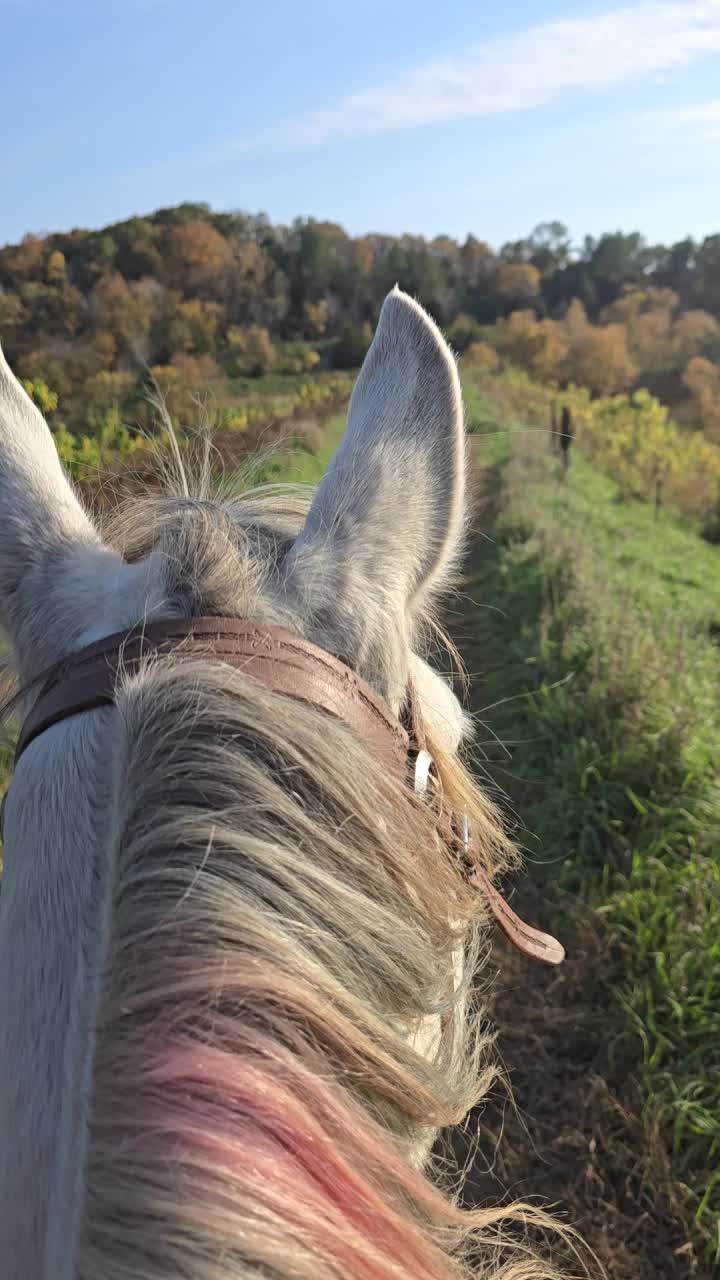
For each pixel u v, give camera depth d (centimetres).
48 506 121
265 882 79
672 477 1728
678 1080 325
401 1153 80
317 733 91
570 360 5919
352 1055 78
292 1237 63
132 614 103
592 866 445
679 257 9781
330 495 119
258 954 75
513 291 9419
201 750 84
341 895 83
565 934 404
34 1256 74
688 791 465
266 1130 67
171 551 105
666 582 926
